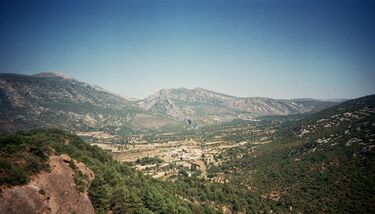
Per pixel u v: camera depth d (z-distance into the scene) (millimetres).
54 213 66875
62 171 79438
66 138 119625
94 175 93062
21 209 60344
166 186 148000
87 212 76438
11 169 65562
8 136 85438
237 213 156875
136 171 142125
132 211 90250
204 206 144625
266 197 192250
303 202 176125
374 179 181625
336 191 181250
